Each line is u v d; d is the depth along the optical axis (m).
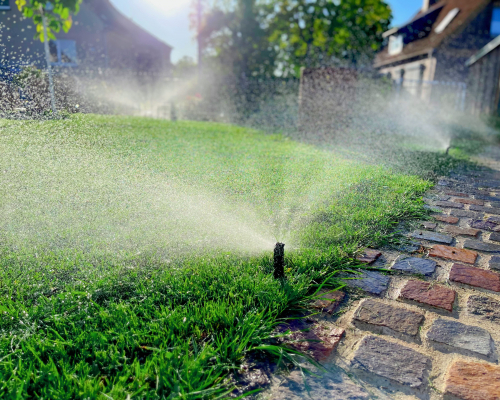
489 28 17.14
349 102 7.78
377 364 1.29
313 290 1.77
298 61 19.19
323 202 2.86
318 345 1.38
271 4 18.91
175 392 1.13
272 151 5.06
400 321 1.53
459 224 2.63
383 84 12.52
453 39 17.33
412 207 2.85
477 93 15.10
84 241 2.09
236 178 3.41
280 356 1.30
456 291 1.76
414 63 19.98
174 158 3.99
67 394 1.10
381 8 17.30
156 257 1.96
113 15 18.70
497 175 4.22
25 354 1.30
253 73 20.03
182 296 1.62
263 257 1.97
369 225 2.47
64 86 6.24
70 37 15.58
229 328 1.44
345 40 18.09
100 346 1.33
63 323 1.44
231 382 1.21
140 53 22.17
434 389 1.19
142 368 1.23
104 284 1.69
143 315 1.51
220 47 21.08
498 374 1.25
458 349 1.37
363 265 1.98
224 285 1.69
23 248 2.00
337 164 4.19
